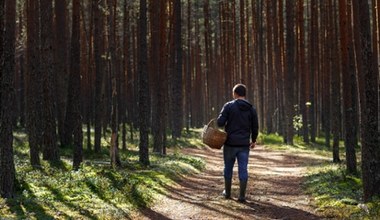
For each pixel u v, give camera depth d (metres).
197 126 50.31
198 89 49.78
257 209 8.73
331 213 8.10
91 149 23.20
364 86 8.80
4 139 8.44
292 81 31.80
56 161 17.39
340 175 13.39
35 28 18.30
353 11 13.02
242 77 40.78
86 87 30.64
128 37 34.59
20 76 37.94
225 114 9.37
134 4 34.38
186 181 13.88
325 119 32.16
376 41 22.61
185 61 45.94
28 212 7.39
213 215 8.27
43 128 17.78
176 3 27.23
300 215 8.14
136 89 39.38
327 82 32.00
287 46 31.70
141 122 16.78
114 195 9.59
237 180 13.12
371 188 8.69
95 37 19.66
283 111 35.09
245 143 9.39
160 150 22.72
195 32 50.16
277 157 24.08
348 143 14.66
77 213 7.75
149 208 9.03
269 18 37.53
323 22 34.34
